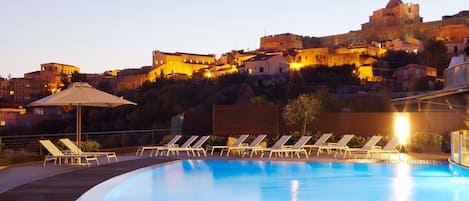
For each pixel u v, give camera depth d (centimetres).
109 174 1115
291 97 4816
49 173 1190
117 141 2084
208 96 4838
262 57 6988
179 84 5247
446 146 1798
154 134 2261
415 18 10600
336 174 1370
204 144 2020
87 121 4291
